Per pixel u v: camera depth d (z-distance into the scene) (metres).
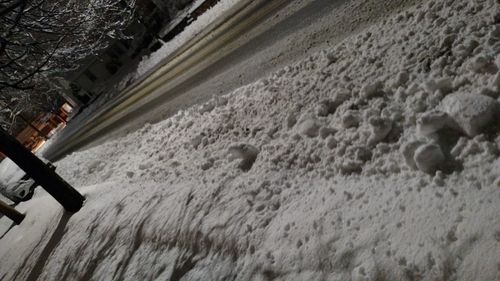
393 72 3.79
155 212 4.97
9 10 6.40
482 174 2.23
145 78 19.66
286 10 9.31
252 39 9.56
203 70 11.24
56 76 27.97
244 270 3.10
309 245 2.76
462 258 1.97
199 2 21.05
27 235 9.66
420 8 4.41
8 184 17.88
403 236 2.29
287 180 3.64
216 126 6.39
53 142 31.59
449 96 2.79
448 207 2.21
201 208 4.21
